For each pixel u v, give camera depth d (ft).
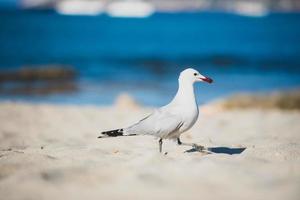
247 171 17.53
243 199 14.25
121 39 226.17
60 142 29.99
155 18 554.87
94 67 121.80
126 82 92.27
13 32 249.75
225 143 28.27
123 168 18.31
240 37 240.94
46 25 327.06
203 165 18.25
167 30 302.86
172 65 128.57
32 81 92.22
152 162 19.40
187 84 22.40
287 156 21.81
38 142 30.32
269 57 147.84
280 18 548.72
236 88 83.05
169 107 22.43
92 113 47.55
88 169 18.24
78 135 34.12
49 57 146.41
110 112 48.65
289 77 101.55
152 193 14.98
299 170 17.89
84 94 76.23
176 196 14.65
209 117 45.44
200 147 23.41
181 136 31.83
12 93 77.05
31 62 133.39
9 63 130.82
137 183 16.01
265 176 16.80
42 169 18.57
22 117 43.80
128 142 29.07
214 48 182.60
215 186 15.55
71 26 326.03
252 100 58.44
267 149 23.43
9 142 30.60
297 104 56.70
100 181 16.72
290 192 14.67
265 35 256.73
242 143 28.19
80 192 15.49
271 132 34.58
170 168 17.92
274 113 49.60
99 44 197.06
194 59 143.64
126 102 58.18
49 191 15.71
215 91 78.69
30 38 215.31
